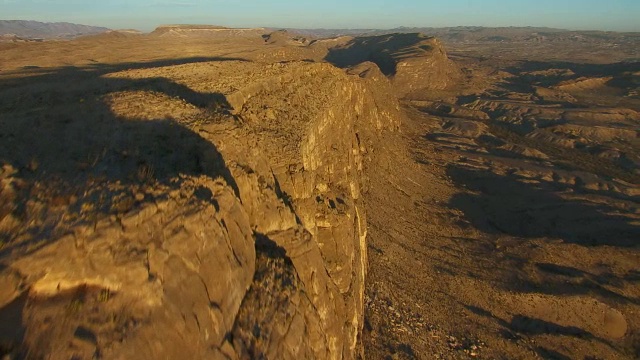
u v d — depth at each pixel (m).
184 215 12.48
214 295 12.05
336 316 20.30
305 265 18.81
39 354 8.49
